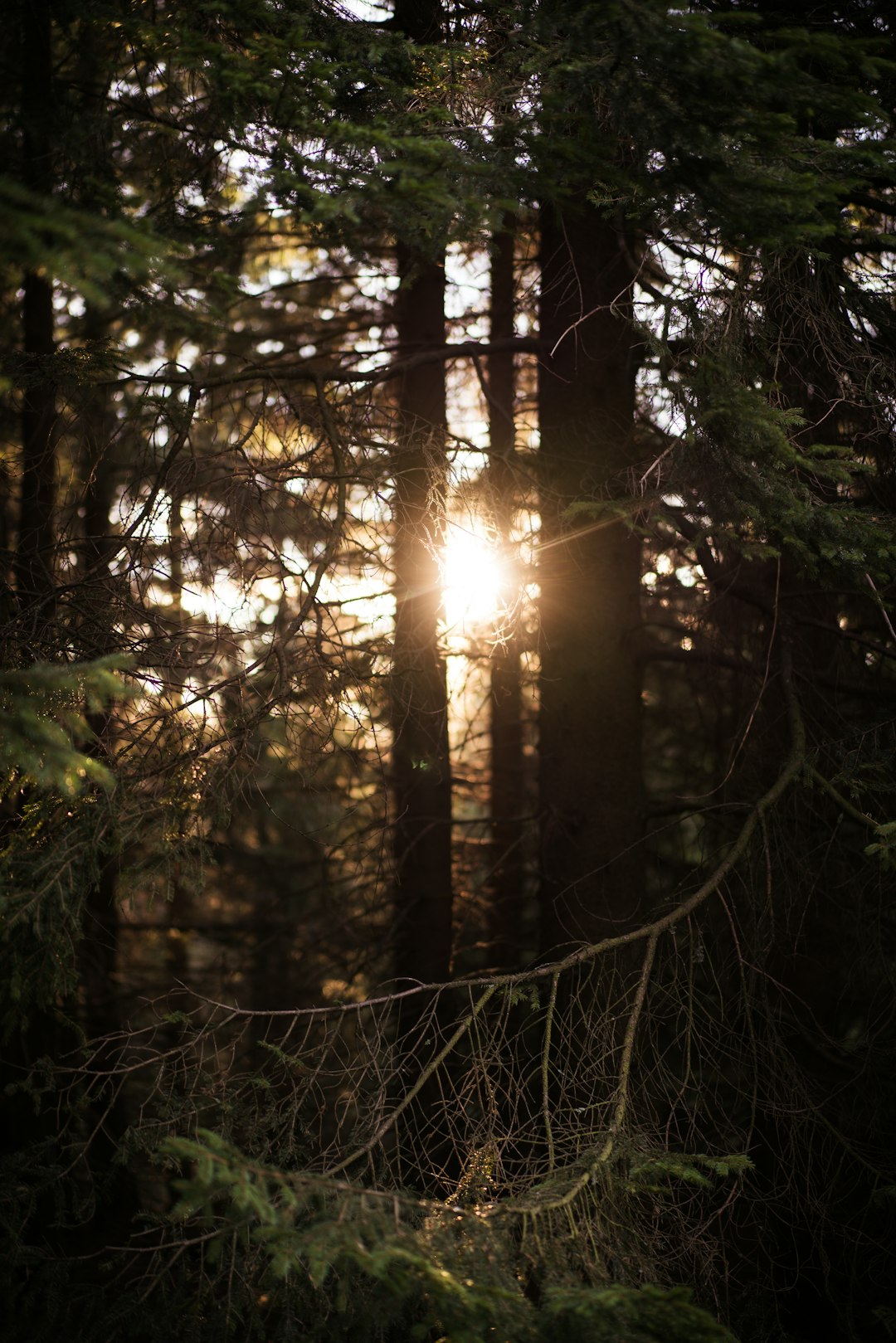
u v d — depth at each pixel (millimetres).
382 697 4402
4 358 3893
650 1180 3340
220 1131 3248
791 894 4703
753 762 5414
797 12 4453
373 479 4219
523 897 8031
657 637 7820
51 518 4805
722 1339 2322
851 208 4723
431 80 3650
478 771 8281
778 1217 4195
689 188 3145
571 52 2994
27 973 3053
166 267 2096
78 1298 3018
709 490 3822
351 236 3529
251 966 8305
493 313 7004
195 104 4590
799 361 4348
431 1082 5336
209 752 3508
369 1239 2387
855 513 3682
